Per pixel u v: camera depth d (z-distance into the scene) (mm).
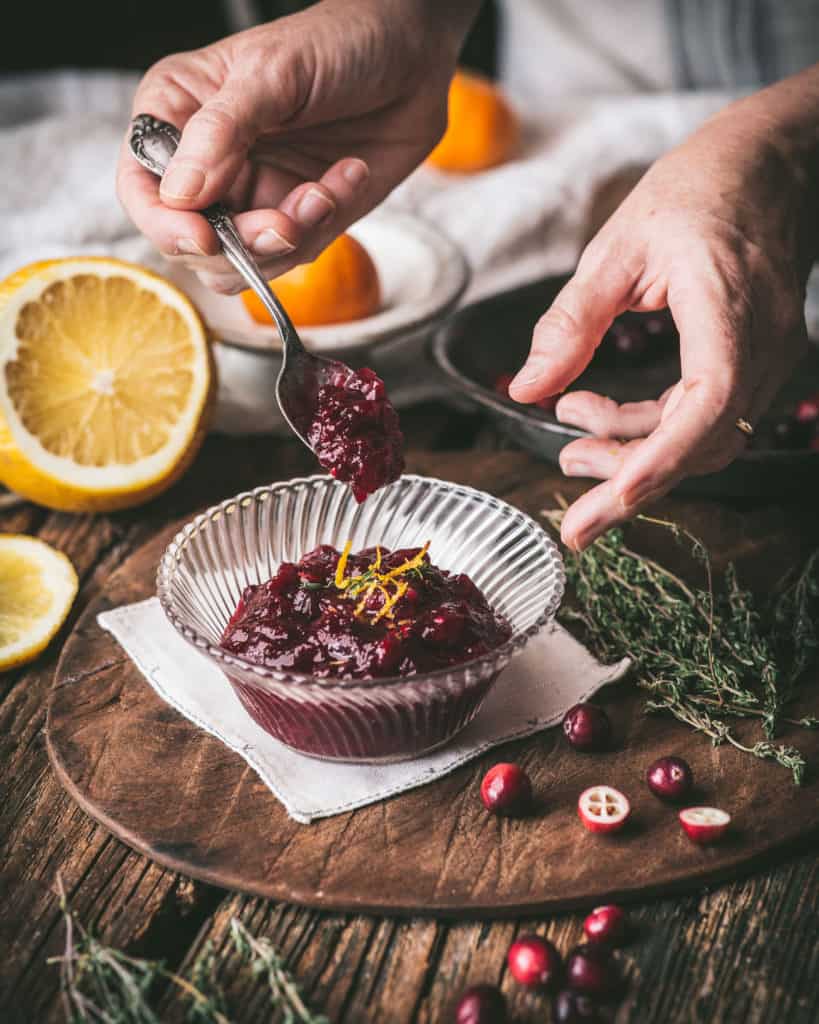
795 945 435
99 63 1320
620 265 521
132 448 645
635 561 570
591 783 485
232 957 430
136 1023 402
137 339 652
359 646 475
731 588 559
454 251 777
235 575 539
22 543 605
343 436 510
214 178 529
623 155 963
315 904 440
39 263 643
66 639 575
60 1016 413
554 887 443
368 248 792
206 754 498
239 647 483
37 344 633
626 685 531
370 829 465
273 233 539
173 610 478
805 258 542
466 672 458
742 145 540
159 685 524
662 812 473
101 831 476
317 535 563
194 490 680
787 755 484
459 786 484
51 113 1076
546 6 1141
